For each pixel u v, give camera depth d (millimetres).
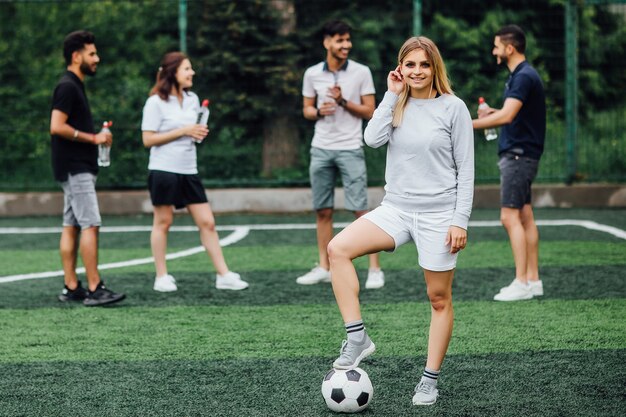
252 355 5738
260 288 7977
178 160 7766
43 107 13664
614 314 6770
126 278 8523
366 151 13195
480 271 8617
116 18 14508
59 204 13125
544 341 5988
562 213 12602
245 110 13305
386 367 5434
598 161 13500
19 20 14539
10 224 12367
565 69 13422
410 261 9289
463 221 4566
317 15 13961
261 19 13492
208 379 5234
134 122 13289
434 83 4605
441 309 4715
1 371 5449
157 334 6332
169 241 10820
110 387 5105
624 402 4727
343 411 4594
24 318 6883
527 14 14781
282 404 4766
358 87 8000
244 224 12094
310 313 6941
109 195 13086
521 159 7203
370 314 6867
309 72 8125
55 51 14562
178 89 7824
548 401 4762
